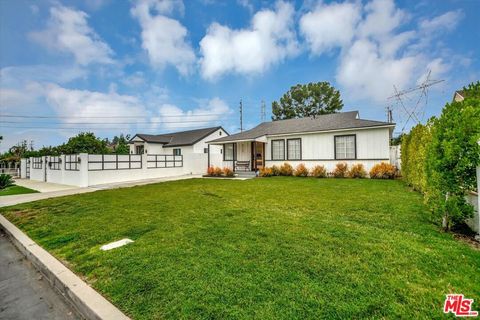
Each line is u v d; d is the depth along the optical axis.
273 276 2.51
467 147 3.50
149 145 26.19
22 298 2.68
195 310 2.03
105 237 4.09
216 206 6.13
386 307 1.97
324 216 4.84
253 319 1.88
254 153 17.33
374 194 7.22
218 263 2.85
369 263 2.73
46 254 3.58
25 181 17.97
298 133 14.72
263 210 5.53
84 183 13.70
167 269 2.76
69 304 2.52
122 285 2.48
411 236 3.57
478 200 3.46
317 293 2.18
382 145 12.34
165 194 8.58
